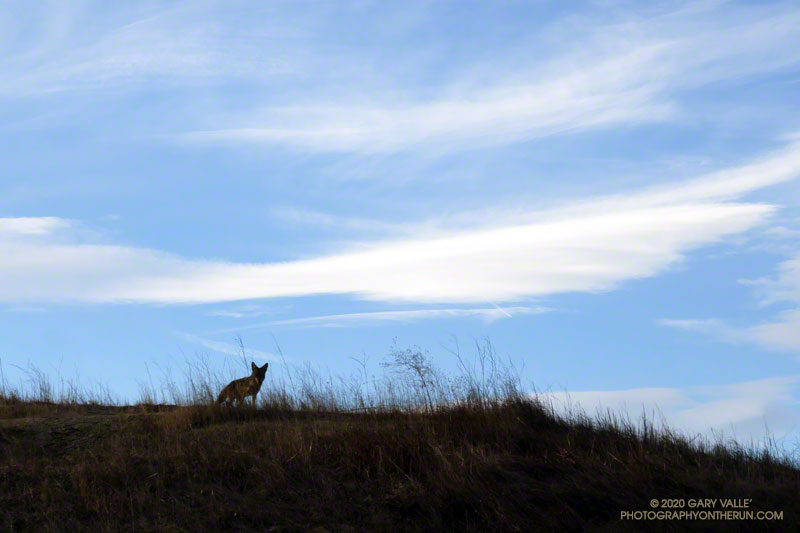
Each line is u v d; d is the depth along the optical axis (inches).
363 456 508.7
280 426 569.0
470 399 598.5
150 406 720.3
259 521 428.8
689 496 458.9
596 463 502.0
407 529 430.0
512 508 442.9
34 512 432.5
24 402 713.6
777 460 522.9
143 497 446.9
